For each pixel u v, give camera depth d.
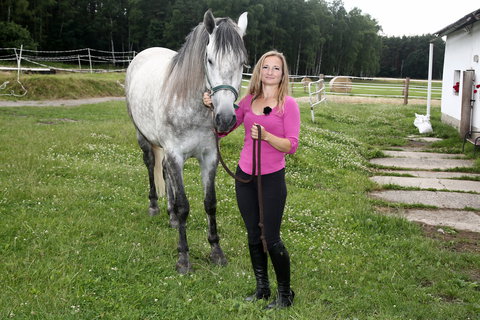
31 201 4.96
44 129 9.70
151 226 4.62
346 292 3.45
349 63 71.81
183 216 3.67
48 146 7.78
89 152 7.72
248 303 3.07
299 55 61.94
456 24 11.07
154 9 57.25
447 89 14.26
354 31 70.44
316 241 4.51
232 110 3.04
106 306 2.97
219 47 3.08
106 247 3.89
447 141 11.33
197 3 53.00
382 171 8.64
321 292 3.42
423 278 3.83
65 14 52.47
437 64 87.38
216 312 2.97
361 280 3.62
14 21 45.44
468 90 10.48
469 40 11.52
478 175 8.13
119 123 11.07
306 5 61.31
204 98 3.21
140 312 2.93
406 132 13.46
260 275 3.17
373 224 5.13
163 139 3.82
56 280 3.23
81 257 3.64
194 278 3.46
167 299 3.10
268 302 3.18
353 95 24.84
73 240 3.98
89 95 20.42
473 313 3.21
